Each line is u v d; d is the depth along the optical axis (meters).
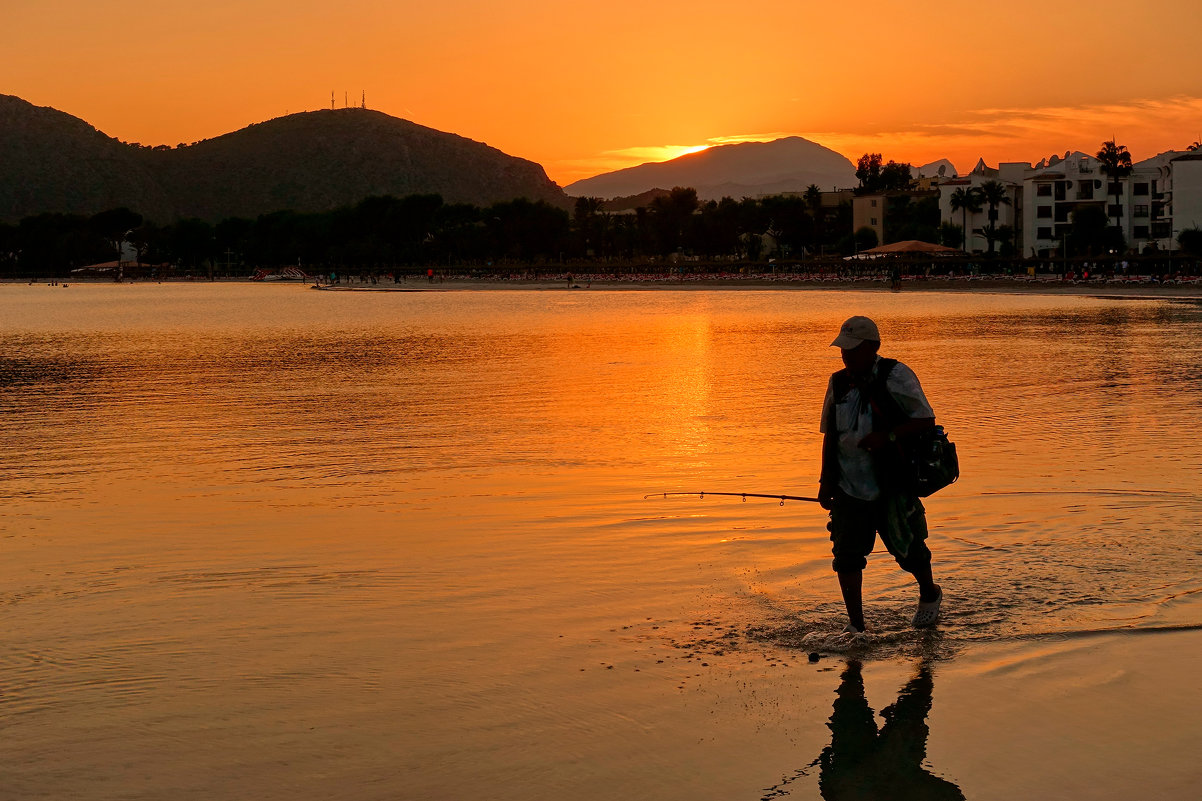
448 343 37.69
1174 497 10.43
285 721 5.37
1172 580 7.52
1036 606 7.02
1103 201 127.56
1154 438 14.51
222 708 5.52
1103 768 4.88
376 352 33.69
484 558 8.41
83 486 11.91
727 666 6.07
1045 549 8.39
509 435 15.62
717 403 19.33
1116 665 6.03
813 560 8.20
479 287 129.62
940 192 139.88
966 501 10.32
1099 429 15.45
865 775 4.82
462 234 183.38
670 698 5.64
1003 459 12.85
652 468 12.65
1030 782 4.77
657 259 179.88
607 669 6.04
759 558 8.28
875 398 6.45
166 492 11.50
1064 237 113.38
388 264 180.75
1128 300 68.25
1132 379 22.66
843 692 5.72
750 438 15.04
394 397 20.94
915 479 6.41
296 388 22.92
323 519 9.99
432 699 5.63
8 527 9.77
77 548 8.91
